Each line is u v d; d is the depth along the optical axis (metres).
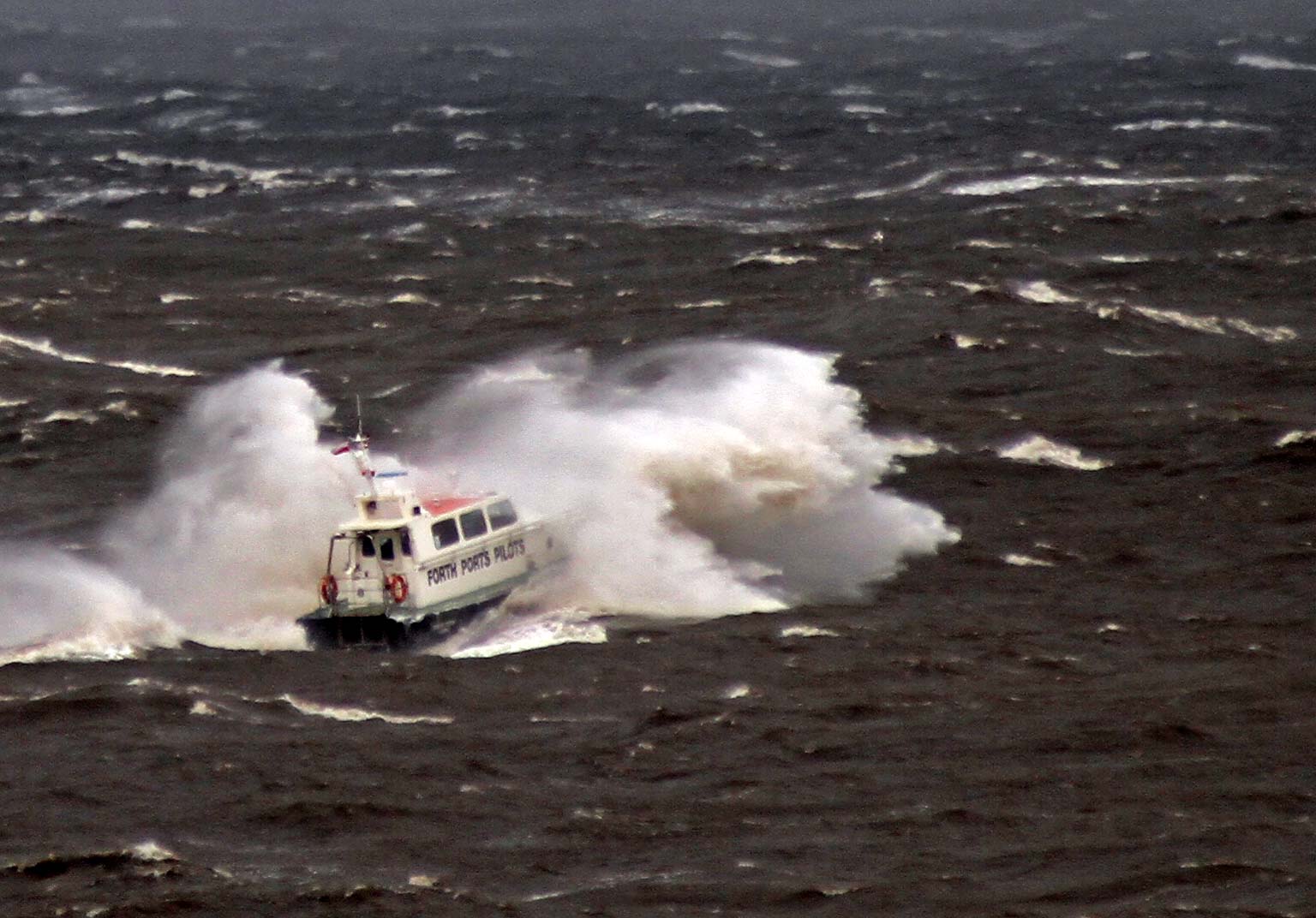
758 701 134.88
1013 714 131.88
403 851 114.75
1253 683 136.50
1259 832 115.31
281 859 114.25
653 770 124.56
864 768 124.38
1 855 114.62
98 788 122.44
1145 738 127.56
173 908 108.75
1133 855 112.88
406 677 140.88
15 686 139.62
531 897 109.50
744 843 115.19
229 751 127.38
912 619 152.00
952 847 114.38
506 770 124.94
